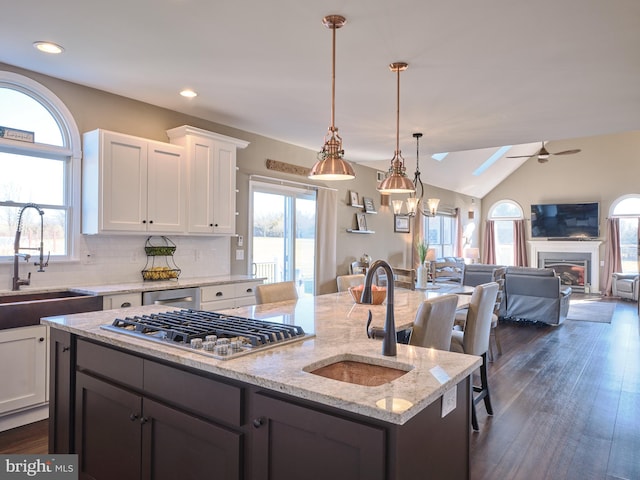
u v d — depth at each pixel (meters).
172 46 2.79
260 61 3.00
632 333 6.13
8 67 3.14
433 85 3.39
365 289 1.64
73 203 3.52
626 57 2.84
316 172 2.51
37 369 2.87
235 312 2.61
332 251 6.28
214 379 1.50
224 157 4.36
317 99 3.79
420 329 2.16
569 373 4.26
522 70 3.07
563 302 6.67
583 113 4.08
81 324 2.10
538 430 2.95
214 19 2.43
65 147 3.48
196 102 3.94
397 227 8.27
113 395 1.85
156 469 1.69
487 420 3.11
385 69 3.08
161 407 1.65
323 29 2.53
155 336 1.83
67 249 3.52
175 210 3.90
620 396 3.61
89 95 3.59
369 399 1.17
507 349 5.22
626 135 10.77
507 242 12.51
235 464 1.42
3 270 3.16
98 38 2.69
